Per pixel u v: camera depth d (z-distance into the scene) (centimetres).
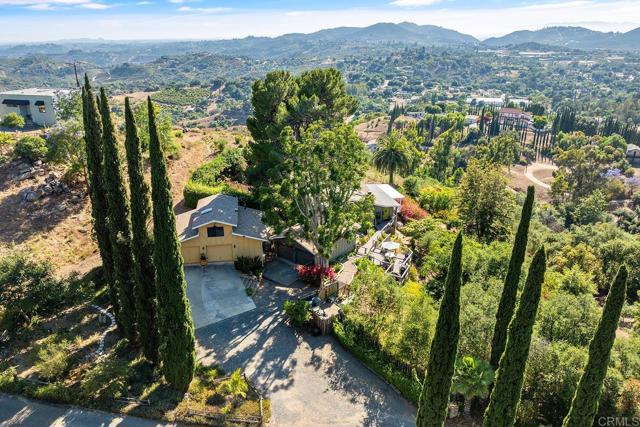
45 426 1927
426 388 1596
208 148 5931
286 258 3569
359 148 3025
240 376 2245
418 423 1661
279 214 3231
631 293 3534
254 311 2866
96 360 2309
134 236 2048
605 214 6644
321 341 2588
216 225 3275
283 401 2136
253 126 4106
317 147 2895
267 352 2478
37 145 4081
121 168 2130
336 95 4153
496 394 1585
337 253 3625
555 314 2173
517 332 1496
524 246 1741
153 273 2119
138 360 2325
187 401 2081
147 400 2072
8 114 5594
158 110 4962
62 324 2586
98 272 3089
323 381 2275
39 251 3170
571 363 1862
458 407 2044
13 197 3638
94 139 2202
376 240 3978
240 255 3381
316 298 2859
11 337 2445
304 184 3002
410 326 2164
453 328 1496
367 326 2456
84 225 3575
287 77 4250
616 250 3731
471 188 4181
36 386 2114
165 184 1850
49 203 3656
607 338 1395
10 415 1973
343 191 3080
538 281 1441
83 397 2066
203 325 2703
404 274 3284
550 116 19812
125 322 2312
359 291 2572
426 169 9156
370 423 2027
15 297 2434
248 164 4994
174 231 1914
